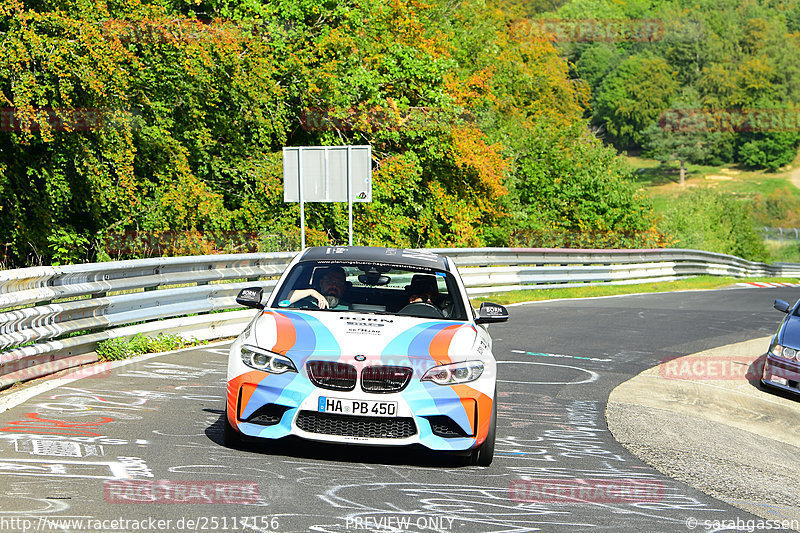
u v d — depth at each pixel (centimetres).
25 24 4538
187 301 3177
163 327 3067
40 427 1819
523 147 10912
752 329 4734
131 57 5269
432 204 8569
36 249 5366
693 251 9556
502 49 13475
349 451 1780
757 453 2178
